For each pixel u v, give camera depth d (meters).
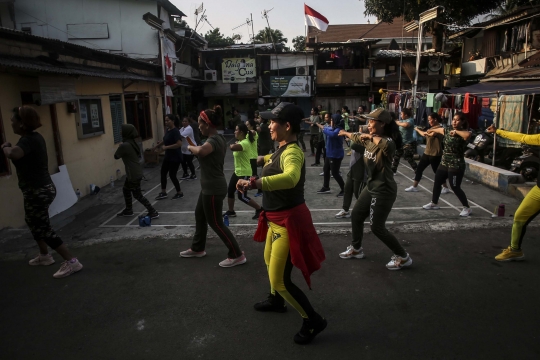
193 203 7.44
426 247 4.78
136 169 6.23
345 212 6.16
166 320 3.30
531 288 3.71
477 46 20.88
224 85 24.58
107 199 7.96
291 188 2.75
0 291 3.85
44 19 15.41
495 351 2.79
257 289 3.81
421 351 2.81
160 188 8.89
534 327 3.08
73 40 15.44
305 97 24.86
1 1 15.03
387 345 2.90
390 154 3.83
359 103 24.34
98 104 9.13
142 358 2.82
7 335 3.12
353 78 23.38
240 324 3.22
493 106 12.22
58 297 3.72
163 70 13.98
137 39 15.27
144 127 12.80
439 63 21.62
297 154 2.71
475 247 4.75
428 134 7.27
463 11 18.28
